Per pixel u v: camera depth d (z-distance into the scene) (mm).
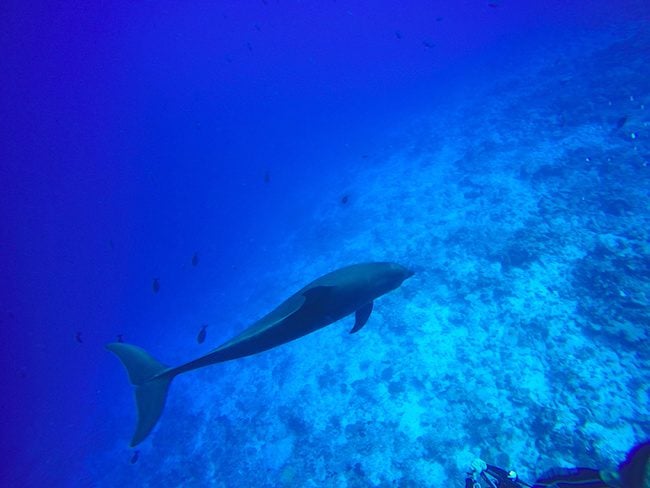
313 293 2297
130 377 3467
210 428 13445
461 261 12250
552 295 9539
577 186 12523
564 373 7973
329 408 10727
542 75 24906
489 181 16062
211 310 23453
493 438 7750
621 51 20641
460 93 32719
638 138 13281
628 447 6473
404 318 11523
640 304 8078
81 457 17453
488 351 9375
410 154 25297
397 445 8797
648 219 9875
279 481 9820
